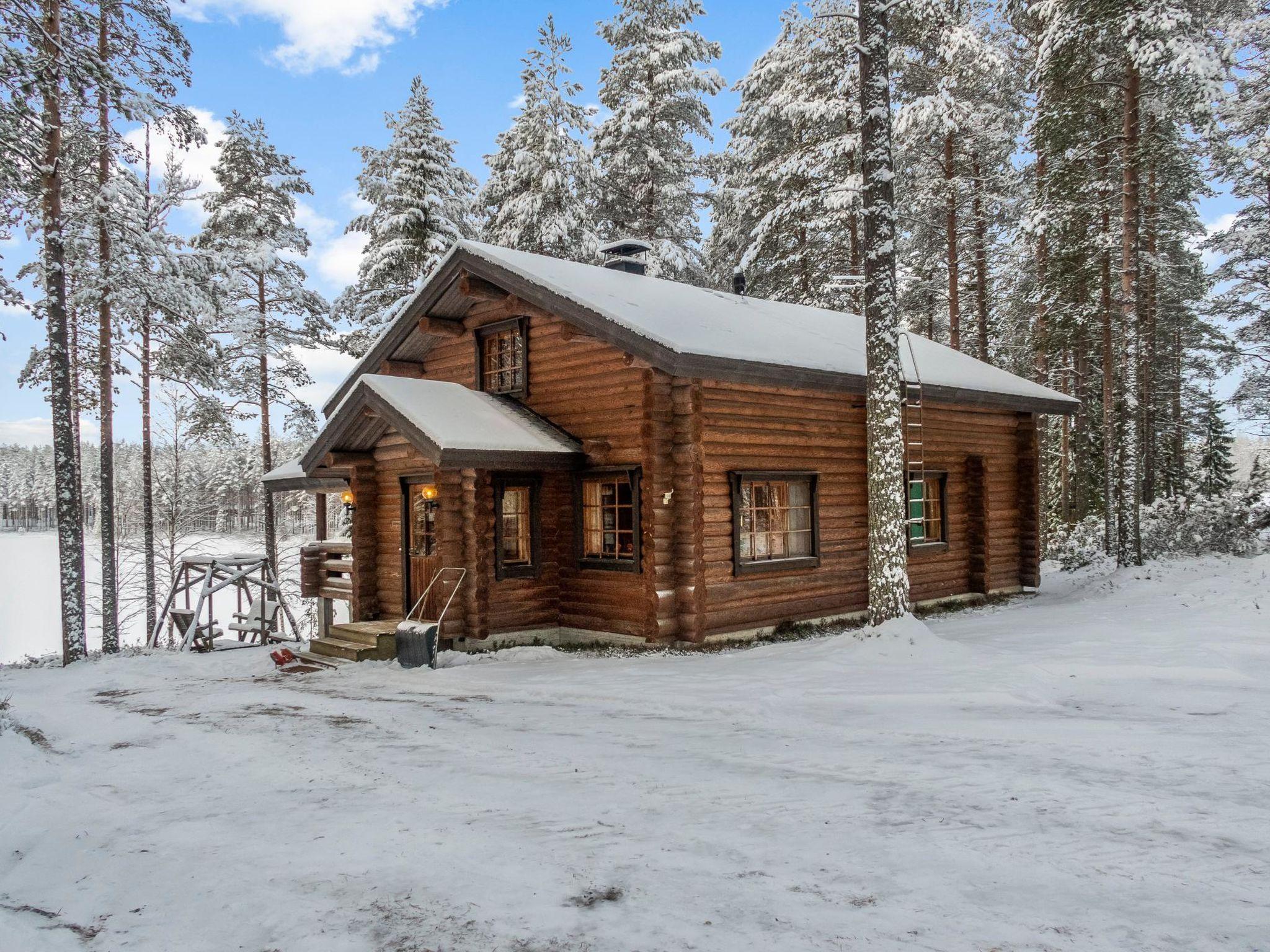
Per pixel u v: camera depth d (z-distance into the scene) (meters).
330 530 34.31
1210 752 5.95
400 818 5.27
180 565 16.56
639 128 26.12
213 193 24.25
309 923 3.89
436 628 11.12
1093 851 4.37
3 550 65.31
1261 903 3.76
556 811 5.29
